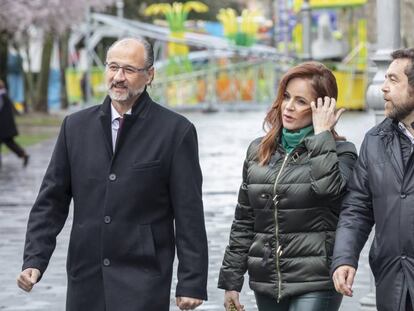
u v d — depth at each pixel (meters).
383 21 12.43
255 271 8.80
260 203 8.75
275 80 77.56
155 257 8.47
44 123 61.88
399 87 8.02
